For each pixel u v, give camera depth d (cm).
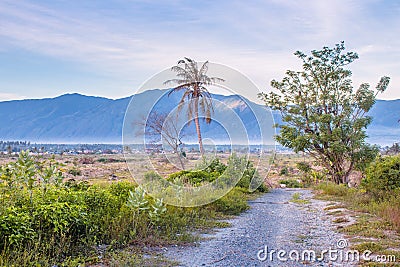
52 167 660
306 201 1377
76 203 648
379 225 810
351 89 2627
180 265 550
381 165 1259
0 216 515
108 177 1146
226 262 568
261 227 852
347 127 2522
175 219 809
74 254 560
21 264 474
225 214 1030
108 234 644
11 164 609
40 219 562
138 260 552
